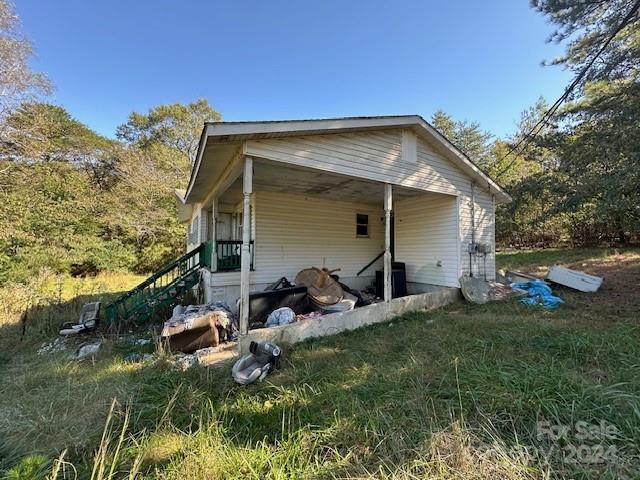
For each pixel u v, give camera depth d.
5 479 1.67
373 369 3.46
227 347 4.65
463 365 3.30
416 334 4.73
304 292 6.46
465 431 2.15
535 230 14.09
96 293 9.45
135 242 16.14
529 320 5.07
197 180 6.13
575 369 3.07
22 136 12.07
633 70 7.67
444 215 7.99
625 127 6.98
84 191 14.60
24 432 2.38
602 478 1.72
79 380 3.44
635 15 7.37
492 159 19.88
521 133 19.17
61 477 1.89
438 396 2.70
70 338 5.46
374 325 5.53
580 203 7.89
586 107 8.14
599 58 8.06
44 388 3.25
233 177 5.59
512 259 12.65
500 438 2.08
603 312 5.44
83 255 13.57
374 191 7.61
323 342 4.60
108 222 14.99
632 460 1.84
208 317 4.75
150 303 6.54
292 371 3.54
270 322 5.27
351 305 6.38
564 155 8.79
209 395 3.01
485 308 6.36
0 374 3.81
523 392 2.59
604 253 11.16
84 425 2.46
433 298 6.89
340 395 2.85
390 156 6.16
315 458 2.05
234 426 2.51
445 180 7.37
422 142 6.83
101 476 1.73
